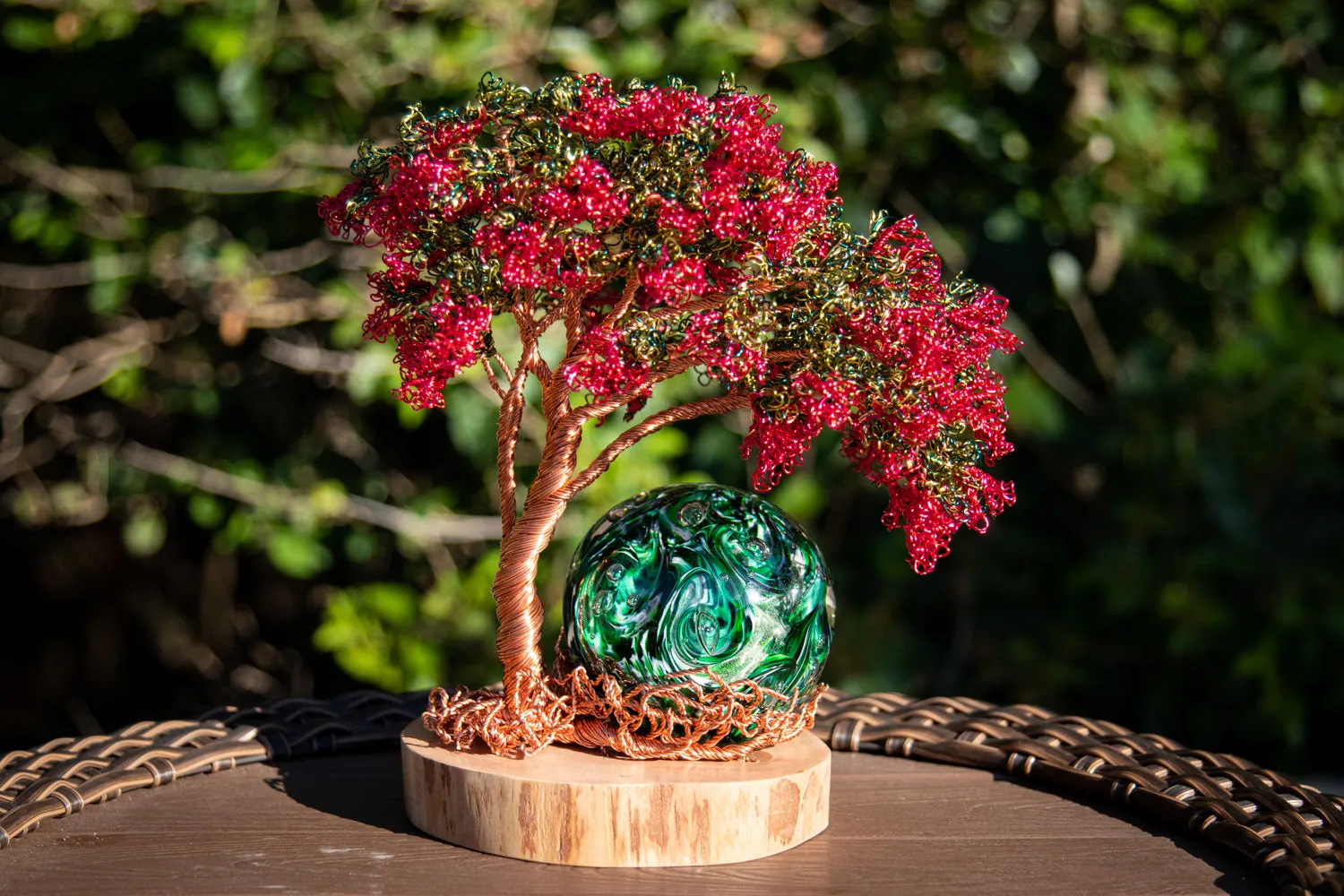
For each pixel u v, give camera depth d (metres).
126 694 2.65
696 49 1.97
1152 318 2.28
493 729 0.94
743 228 0.86
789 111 1.98
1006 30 2.15
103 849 0.92
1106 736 1.16
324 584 2.40
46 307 2.40
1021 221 2.18
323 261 2.17
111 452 2.23
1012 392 2.06
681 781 0.88
